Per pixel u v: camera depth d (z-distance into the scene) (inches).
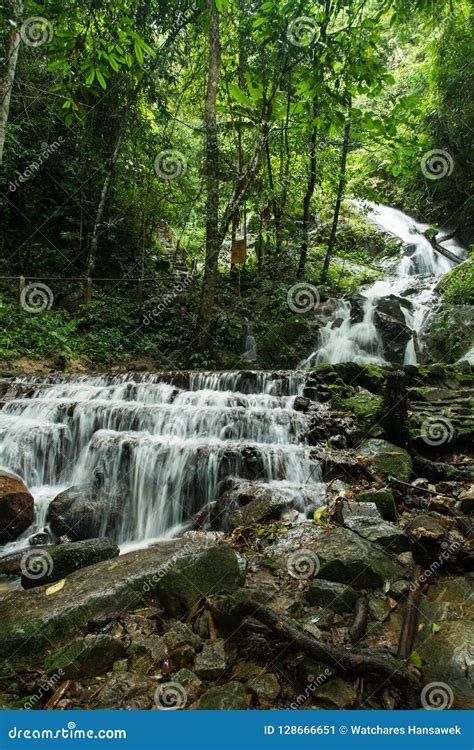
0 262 441.7
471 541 130.5
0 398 286.7
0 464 217.0
